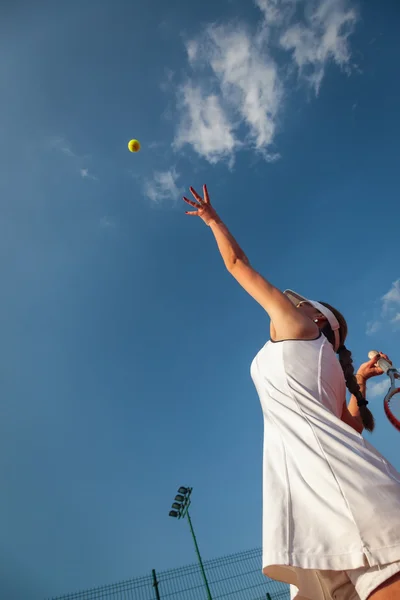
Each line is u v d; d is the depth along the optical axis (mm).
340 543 881
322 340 1369
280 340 1355
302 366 1261
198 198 1750
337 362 1374
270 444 1195
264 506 1074
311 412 1150
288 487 1042
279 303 1376
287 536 949
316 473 1012
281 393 1237
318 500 966
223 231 1580
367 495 918
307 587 983
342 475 974
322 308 1666
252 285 1427
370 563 821
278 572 1054
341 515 912
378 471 977
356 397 1647
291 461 1086
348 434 1079
